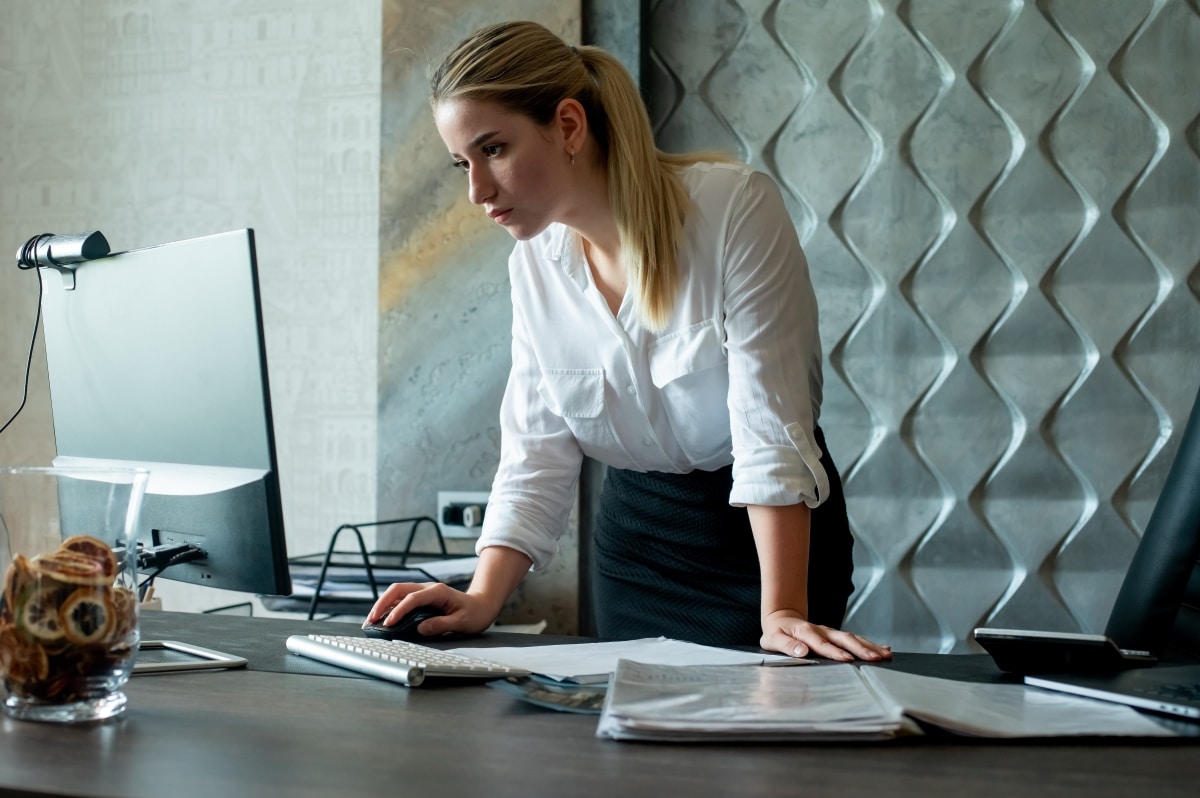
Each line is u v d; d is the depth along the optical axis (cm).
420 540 254
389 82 256
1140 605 159
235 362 134
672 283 163
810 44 246
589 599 246
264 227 272
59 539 98
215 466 138
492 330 251
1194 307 235
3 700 99
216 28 276
